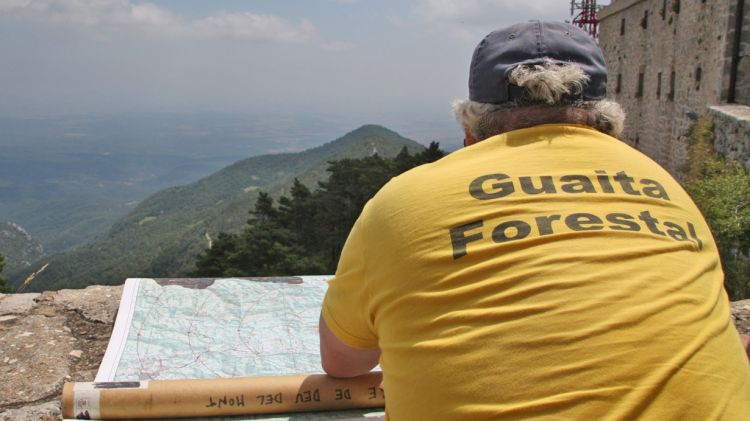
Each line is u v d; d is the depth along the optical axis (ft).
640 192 4.03
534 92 4.30
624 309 3.42
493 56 4.50
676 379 3.26
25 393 7.97
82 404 6.48
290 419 6.63
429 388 3.65
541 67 4.27
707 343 3.43
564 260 3.59
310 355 7.95
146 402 6.53
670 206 4.06
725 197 23.80
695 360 3.33
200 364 7.66
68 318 10.04
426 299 3.82
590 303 3.44
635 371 3.27
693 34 45.14
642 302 3.46
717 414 3.23
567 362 3.32
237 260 92.27
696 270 3.75
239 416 6.66
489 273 3.68
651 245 3.71
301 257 91.56
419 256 3.92
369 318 4.54
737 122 31.12
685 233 3.95
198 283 9.61
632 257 3.62
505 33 4.58
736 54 38.17
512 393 3.36
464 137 5.12
